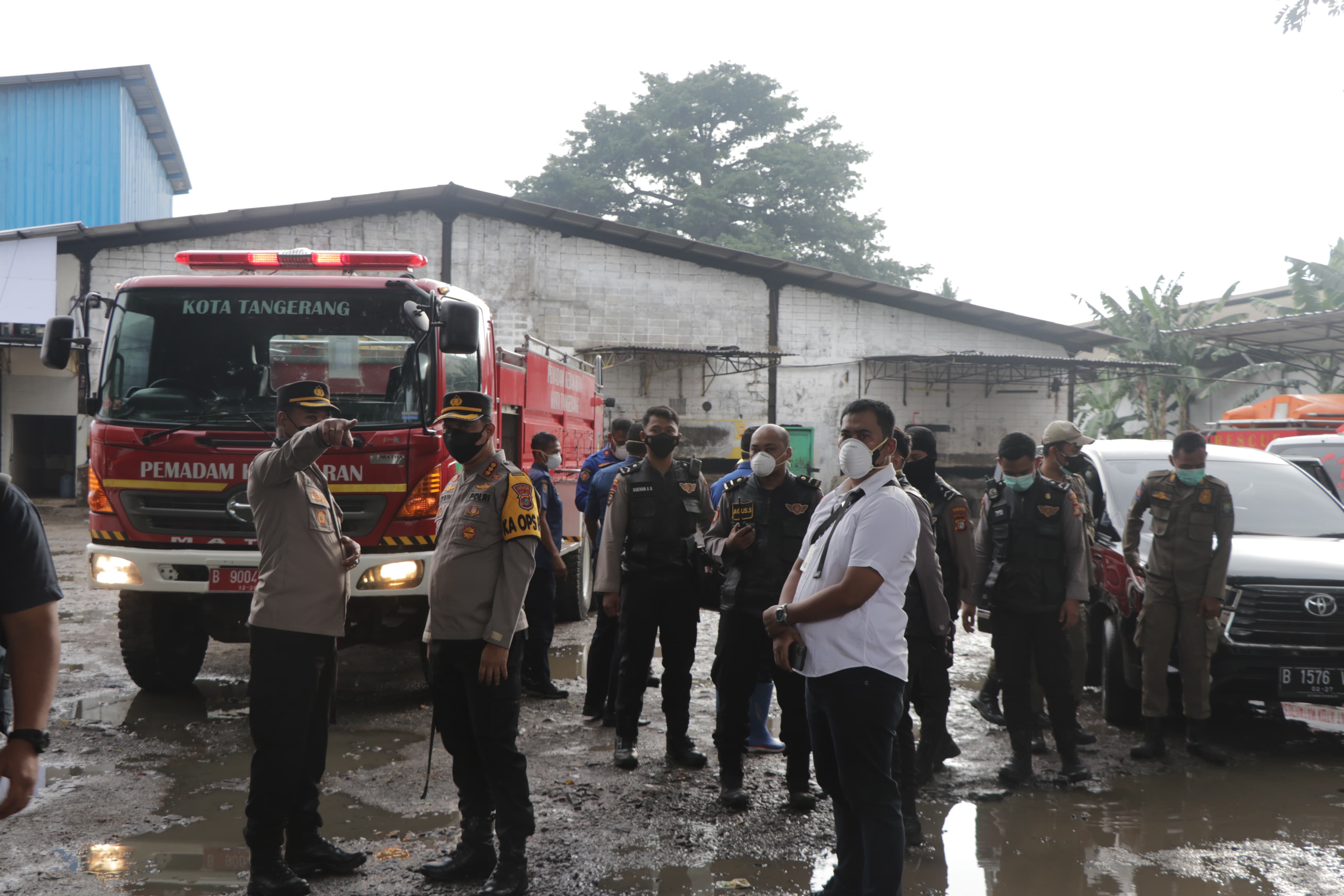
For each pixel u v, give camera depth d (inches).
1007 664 190.9
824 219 1857.8
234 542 218.7
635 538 195.8
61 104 1083.9
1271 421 616.7
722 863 147.3
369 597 220.1
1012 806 176.7
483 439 141.2
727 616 174.1
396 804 171.3
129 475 219.6
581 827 160.7
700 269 963.3
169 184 1397.6
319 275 233.9
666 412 196.1
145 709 231.9
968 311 1001.5
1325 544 230.4
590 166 1900.8
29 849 147.6
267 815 131.8
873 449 123.1
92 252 841.5
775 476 178.7
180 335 228.2
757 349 973.2
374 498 218.5
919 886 141.7
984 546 195.3
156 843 150.7
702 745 211.9
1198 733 207.8
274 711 133.6
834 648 120.2
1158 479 215.2
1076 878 145.0
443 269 919.7
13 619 79.0
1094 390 1307.8
